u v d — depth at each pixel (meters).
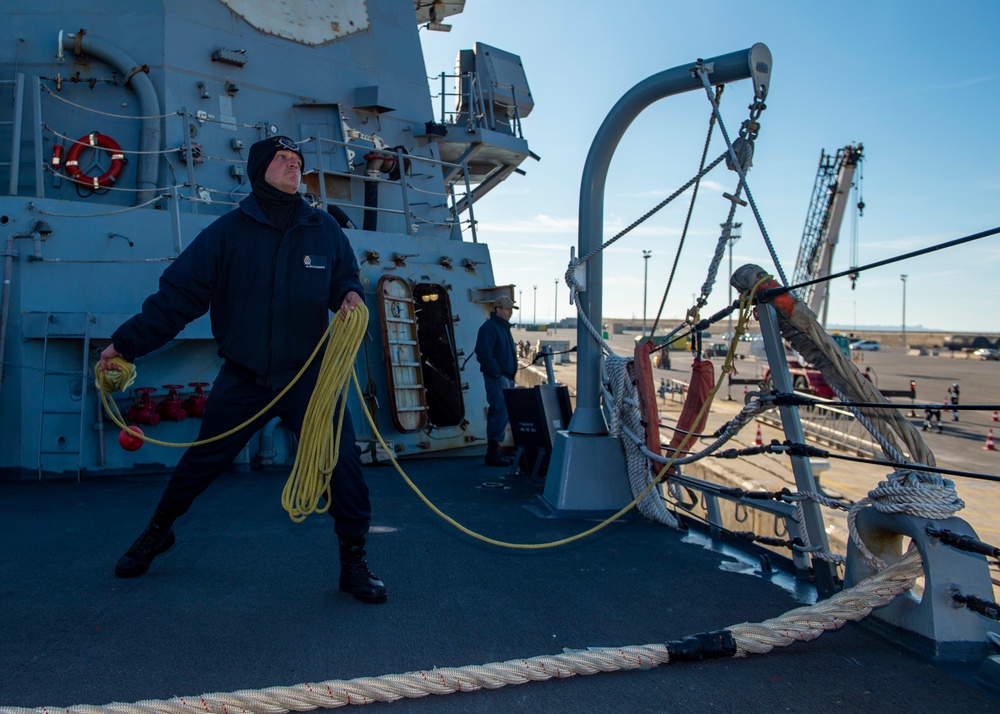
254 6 7.38
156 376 5.98
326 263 3.15
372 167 7.42
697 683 2.50
